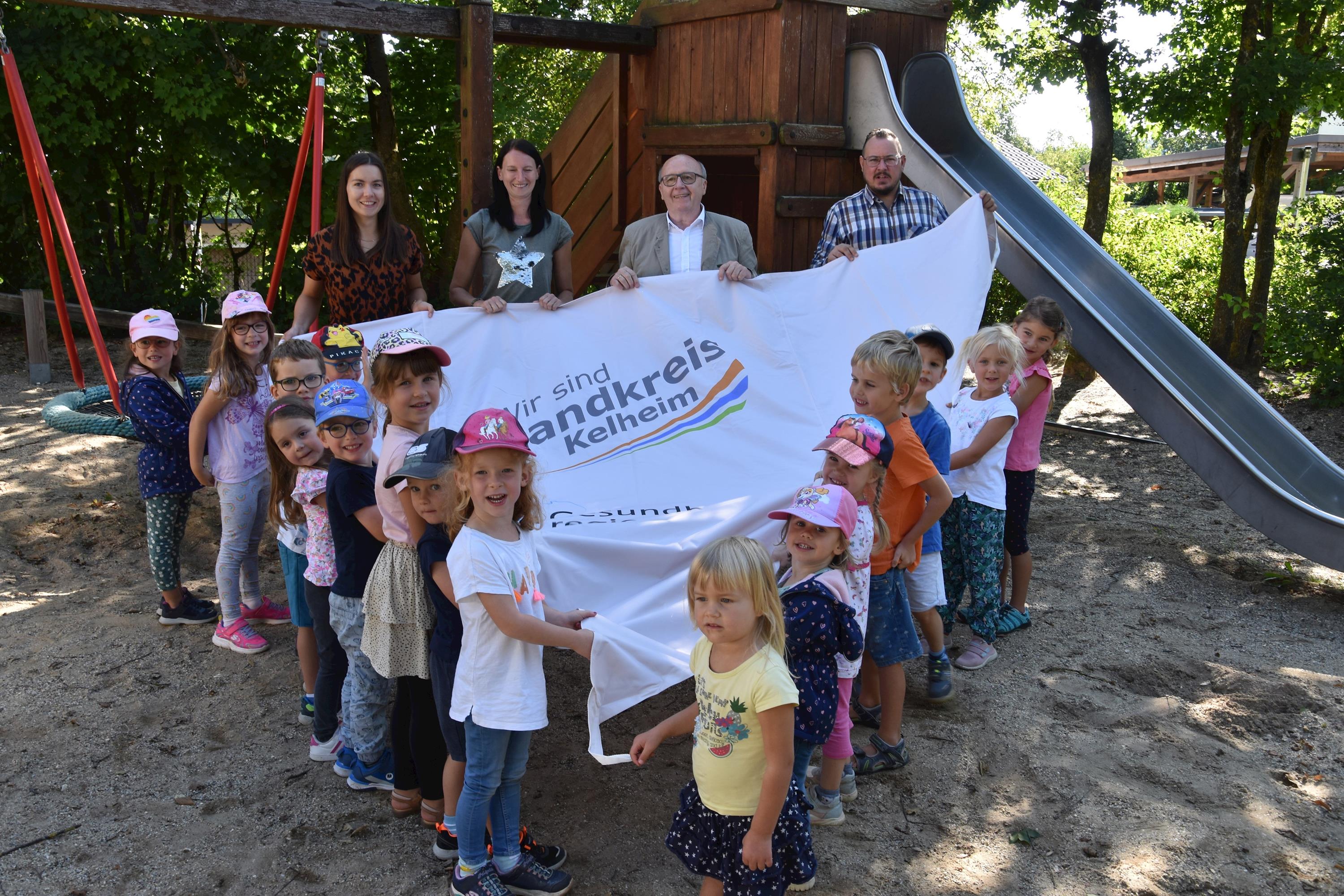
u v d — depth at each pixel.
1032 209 7.86
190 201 16.94
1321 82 11.88
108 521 7.23
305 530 4.28
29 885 3.43
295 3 5.68
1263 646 5.49
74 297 14.77
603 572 3.72
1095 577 6.57
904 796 4.04
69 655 5.19
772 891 2.82
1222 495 6.17
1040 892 3.46
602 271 8.96
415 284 5.27
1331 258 12.48
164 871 3.52
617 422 4.91
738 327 5.11
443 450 3.16
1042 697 4.88
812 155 7.13
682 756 4.38
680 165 5.50
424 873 3.53
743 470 4.81
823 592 3.15
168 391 5.39
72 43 12.95
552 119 19.52
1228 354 13.88
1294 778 4.15
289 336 4.71
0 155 14.23
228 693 4.85
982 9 11.98
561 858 3.55
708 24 7.30
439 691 3.34
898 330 4.71
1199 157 28.72
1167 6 12.71
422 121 14.05
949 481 5.06
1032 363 5.32
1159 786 4.11
